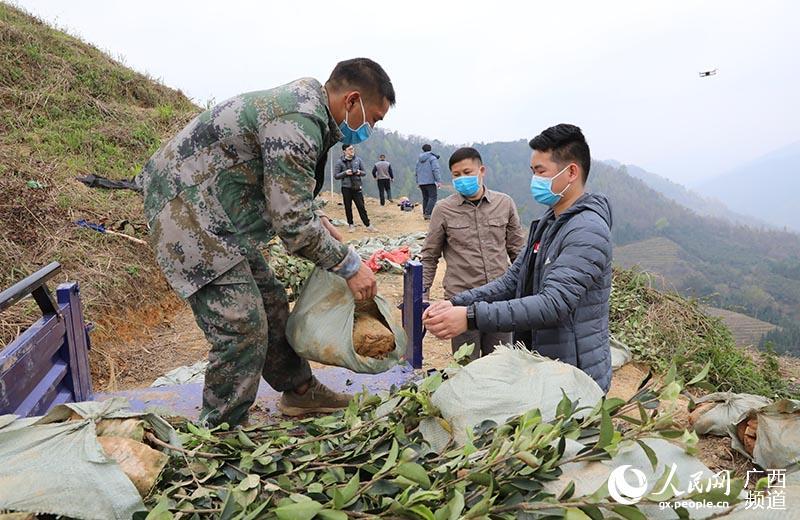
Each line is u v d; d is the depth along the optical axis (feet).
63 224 20.24
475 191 12.19
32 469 4.48
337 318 7.95
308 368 9.39
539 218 8.52
